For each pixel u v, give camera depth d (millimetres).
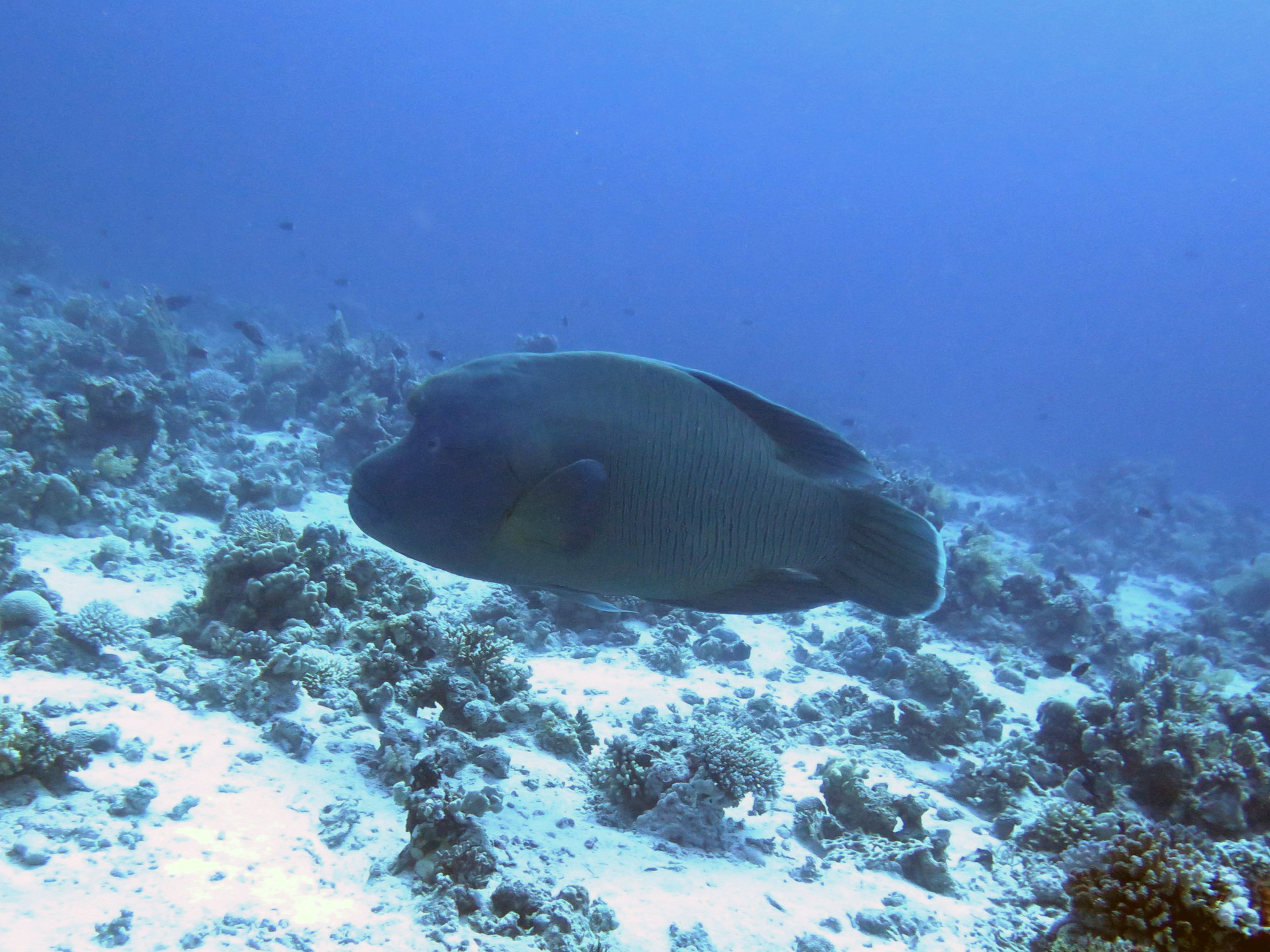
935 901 3549
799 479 2322
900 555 2352
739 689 5926
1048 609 9148
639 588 2344
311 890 2752
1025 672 8195
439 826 2938
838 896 3426
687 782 3699
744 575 2342
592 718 4840
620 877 3191
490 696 4203
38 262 22422
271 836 2934
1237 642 11469
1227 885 3082
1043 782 5375
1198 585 15977
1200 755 5316
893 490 11047
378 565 5453
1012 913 3582
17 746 2809
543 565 2318
